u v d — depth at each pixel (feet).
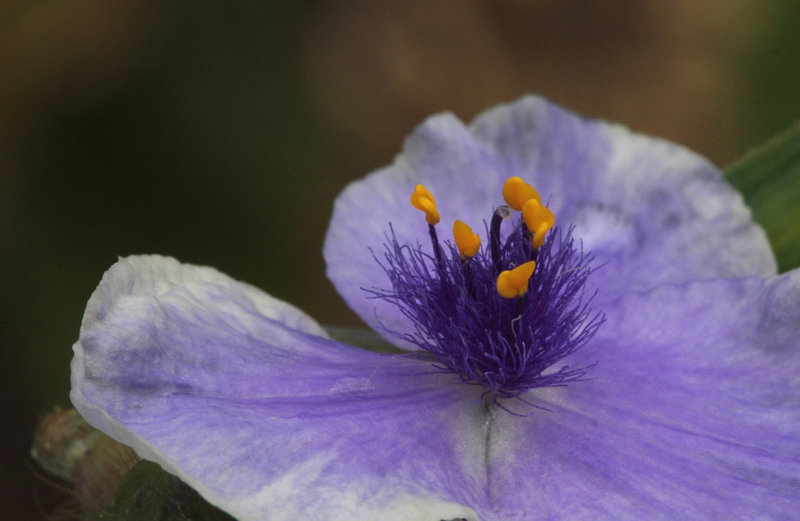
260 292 0.39
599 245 0.42
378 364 0.39
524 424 0.38
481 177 0.43
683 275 0.41
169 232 0.59
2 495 0.57
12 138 0.59
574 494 0.37
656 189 0.42
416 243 0.42
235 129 0.60
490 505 0.37
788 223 0.42
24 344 0.57
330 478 0.36
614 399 0.39
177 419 0.36
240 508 0.35
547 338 0.39
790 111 0.56
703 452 0.37
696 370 0.39
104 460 0.40
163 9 0.60
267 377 0.38
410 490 0.36
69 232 0.58
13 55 0.59
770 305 0.39
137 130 0.59
